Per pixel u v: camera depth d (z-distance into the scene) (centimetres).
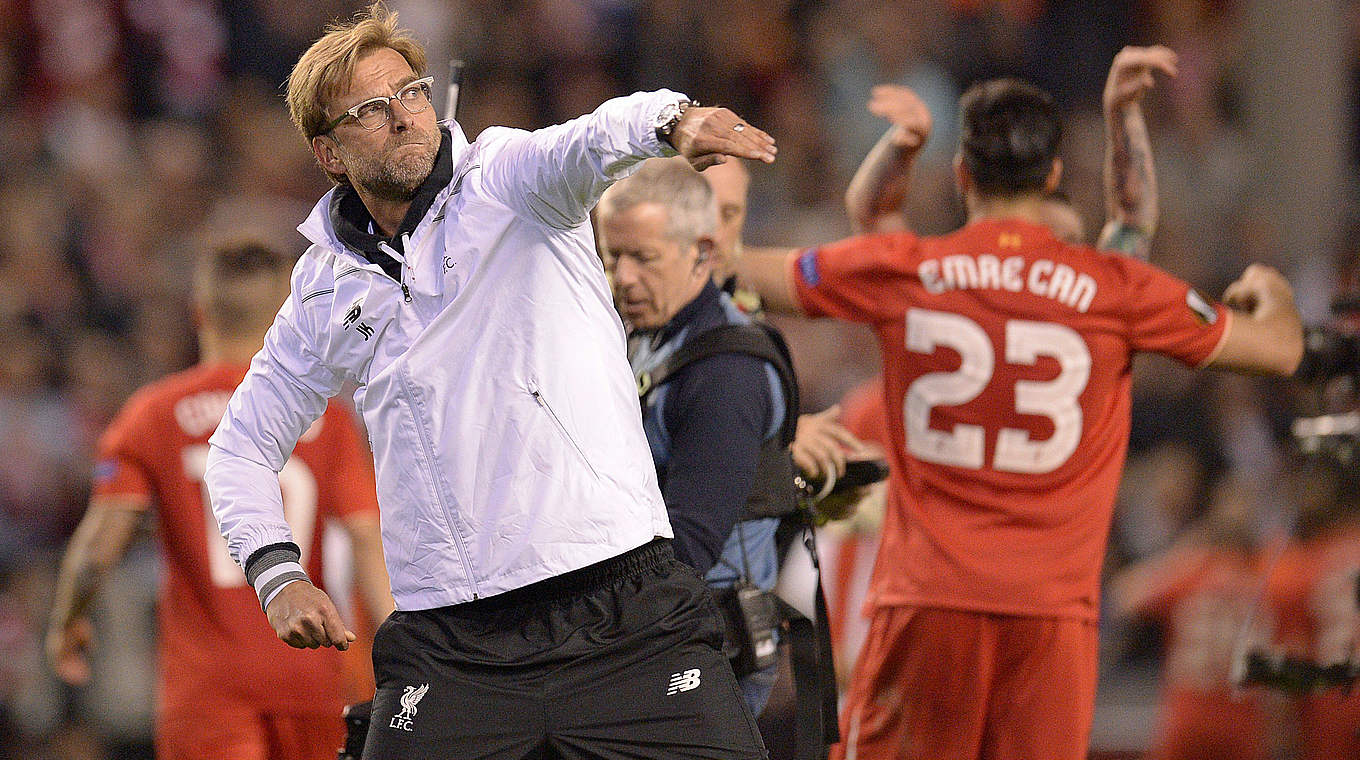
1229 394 3344
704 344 1192
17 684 2528
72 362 3281
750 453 1166
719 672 1030
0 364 3212
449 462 993
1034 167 1357
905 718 1339
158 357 3397
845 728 1382
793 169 4044
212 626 1620
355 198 1048
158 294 3562
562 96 4075
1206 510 3161
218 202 3812
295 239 3784
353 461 1667
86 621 1705
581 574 997
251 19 4062
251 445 1082
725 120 905
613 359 1023
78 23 3916
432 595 1008
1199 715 2223
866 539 1870
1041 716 1307
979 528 1323
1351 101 3950
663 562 1030
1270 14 3994
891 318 1361
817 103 4172
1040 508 1320
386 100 995
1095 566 1337
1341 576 1961
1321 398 1469
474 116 3959
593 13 4172
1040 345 1322
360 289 1020
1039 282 1329
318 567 1653
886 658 1348
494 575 989
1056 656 1309
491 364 993
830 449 1284
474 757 993
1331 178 3906
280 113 3994
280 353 1071
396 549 1023
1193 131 4147
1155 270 1342
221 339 1703
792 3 4281
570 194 976
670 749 1000
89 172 3728
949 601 1315
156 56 3984
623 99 952
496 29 4091
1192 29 4247
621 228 1216
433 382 995
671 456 1180
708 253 1246
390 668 1023
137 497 1653
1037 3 4281
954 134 4128
